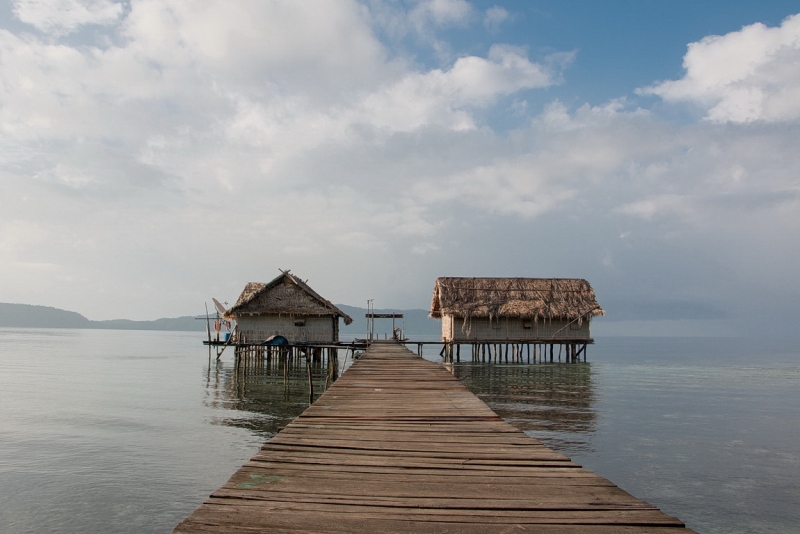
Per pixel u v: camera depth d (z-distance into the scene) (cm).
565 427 1773
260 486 476
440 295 4428
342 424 787
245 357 3173
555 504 438
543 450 628
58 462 1360
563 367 4294
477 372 3797
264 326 3678
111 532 949
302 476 510
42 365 4450
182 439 1608
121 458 1399
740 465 1339
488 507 430
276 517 399
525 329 4419
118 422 1862
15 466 1324
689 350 10150
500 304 4375
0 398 2445
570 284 4638
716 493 1134
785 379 3725
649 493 1133
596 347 11512
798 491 1150
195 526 379
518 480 507
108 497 1116
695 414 2089
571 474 528
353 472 527
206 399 2431
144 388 2850
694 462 1362
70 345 8794
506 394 2592
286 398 2473
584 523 399
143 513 1034
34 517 1011
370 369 1719
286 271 3641
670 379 3584
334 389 1215
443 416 855
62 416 1977
